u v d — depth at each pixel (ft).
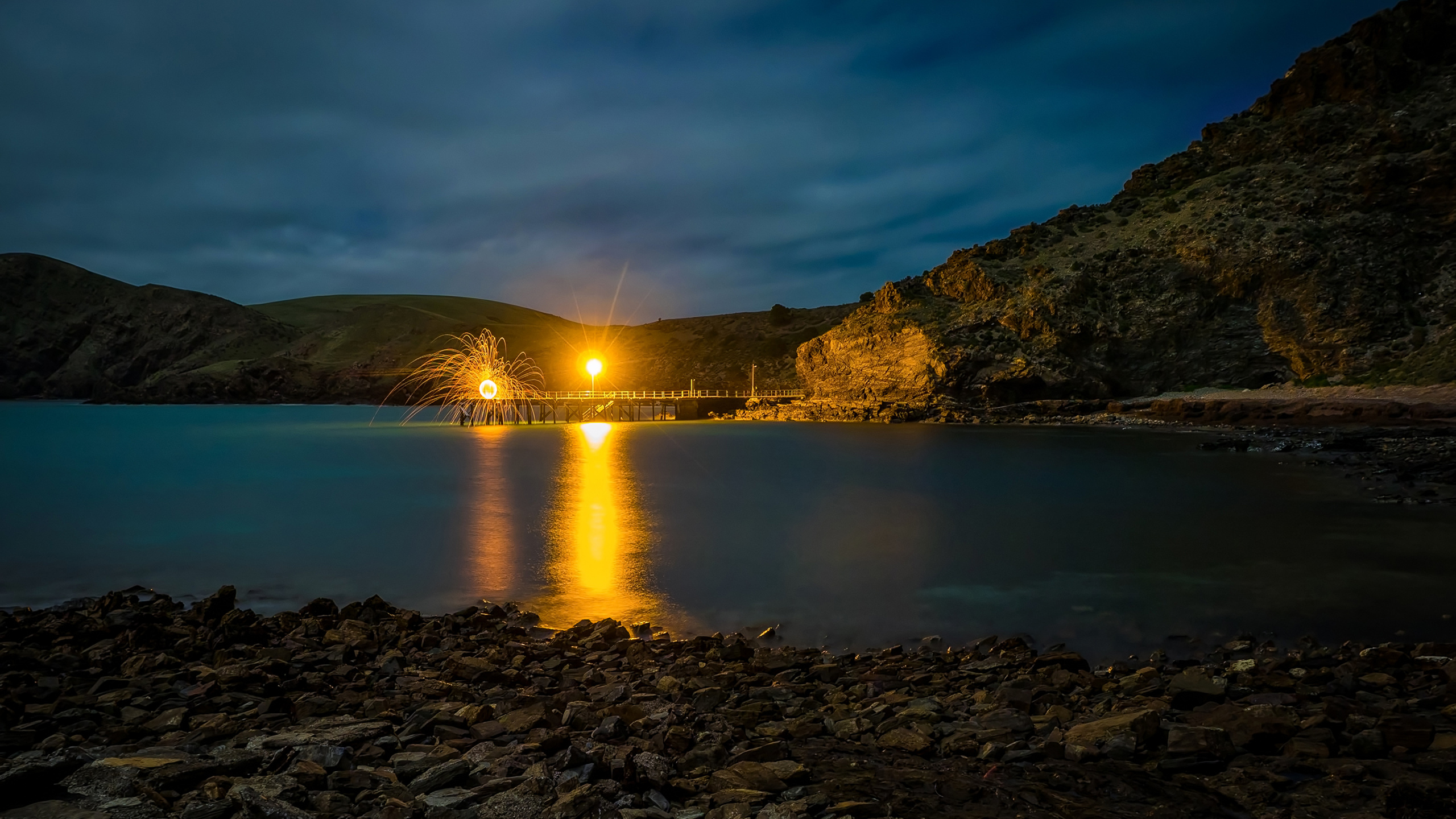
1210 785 20.80
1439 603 52.80
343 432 281.54
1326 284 254.88
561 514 96.99
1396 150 280.72
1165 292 283.38
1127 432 218.79
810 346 362.33
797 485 124.57
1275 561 66.44
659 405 398.42
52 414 436.35
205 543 79.51
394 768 21.98
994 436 219.61
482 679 33.65
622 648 41.47
